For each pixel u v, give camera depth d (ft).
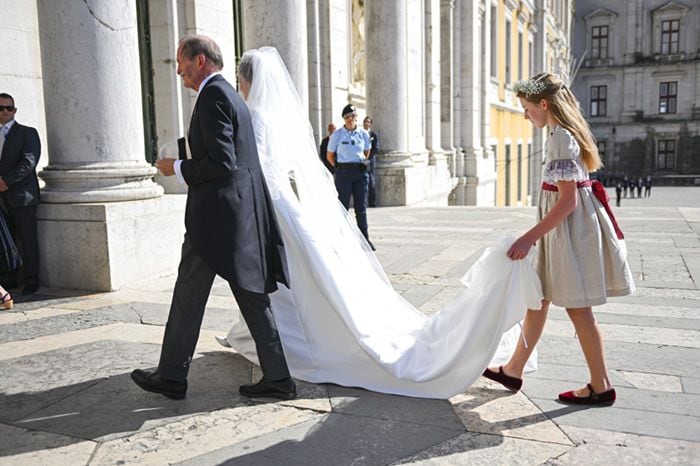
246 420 10.37
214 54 10.63
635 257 23.09
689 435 9.55
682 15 159.84
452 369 10.91
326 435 9.81
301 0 31.89
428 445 9.43
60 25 18.61
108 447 9.53
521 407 10.67
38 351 13.71
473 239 28.66
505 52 92.43
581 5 168.45
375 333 11.73
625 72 166.20
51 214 18.97
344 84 46.39
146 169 20.16
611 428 9.82
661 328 14.70
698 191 145.69
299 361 12.10
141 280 19.80
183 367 11.07
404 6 45.01
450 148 67.15
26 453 9.37
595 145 10.14
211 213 10.37
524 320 11.14
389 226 33.71
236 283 10.37
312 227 11.74
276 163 11.75
